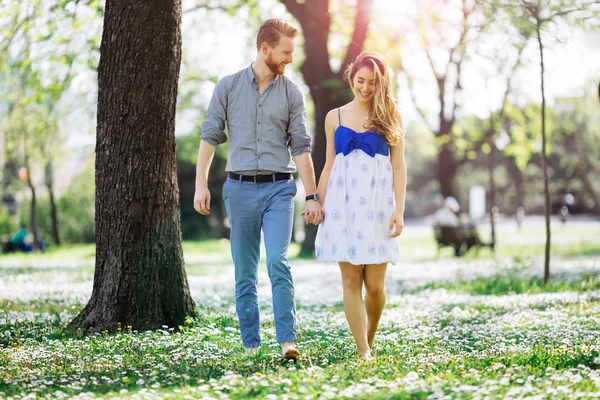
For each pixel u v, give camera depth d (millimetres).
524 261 19453
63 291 11375
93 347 6082
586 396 3975
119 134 7230
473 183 73375
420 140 36438
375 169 5488
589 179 65500
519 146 26969
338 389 4180
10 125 27672
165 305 7359
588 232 43219
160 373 4941
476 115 27656
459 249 25781
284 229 5379
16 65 15242
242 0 21906
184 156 39812
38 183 39312
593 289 11781
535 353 5570
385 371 4730
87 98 19906
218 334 6727
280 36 5387
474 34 13344
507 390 4113
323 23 20266
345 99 18688
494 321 8414
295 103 5527
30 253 31344
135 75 7152
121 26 7117
